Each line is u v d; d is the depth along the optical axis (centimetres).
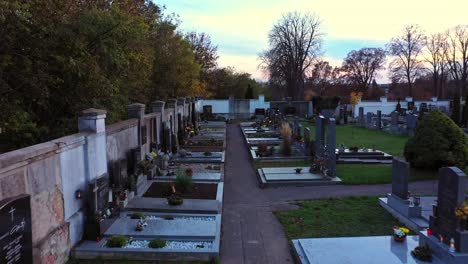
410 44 7050
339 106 5059
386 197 1334
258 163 2048
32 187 703
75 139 882
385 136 3209
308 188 1537
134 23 1494
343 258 823
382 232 1017
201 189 1417
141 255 843
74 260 835
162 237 922
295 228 1061
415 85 7788
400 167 1144
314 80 7731
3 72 1040
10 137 1205
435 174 1661
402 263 798
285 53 6694
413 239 927
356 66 7919
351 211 1207
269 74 6969
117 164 1170
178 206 1160
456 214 771
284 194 1450
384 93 7931
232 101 5278
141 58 1662
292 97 6769
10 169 629
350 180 1606
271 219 1155
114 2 1616
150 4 2434
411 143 1748
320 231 1031
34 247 699
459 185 779
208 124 4172
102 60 1296
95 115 997
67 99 1241
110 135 1177
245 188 1559
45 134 1256
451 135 1662
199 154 2153
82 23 1177
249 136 3138
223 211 1241
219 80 6481
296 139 2486
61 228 808
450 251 788
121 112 1709
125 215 1089
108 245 869
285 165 1981
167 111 2233
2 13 867
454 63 6919
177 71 2942
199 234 929
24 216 616
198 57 5766
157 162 1675
